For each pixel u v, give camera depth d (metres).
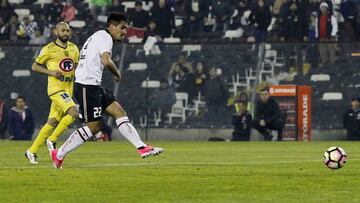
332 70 77.00
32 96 78.25
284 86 72.50
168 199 23.69
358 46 77.50
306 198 23.84
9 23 84.88
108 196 24.48
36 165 37.41
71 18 85.62
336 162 33.03
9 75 79.06
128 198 23.98
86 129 34.25
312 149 54.88
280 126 72.12
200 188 26.45
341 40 80.44
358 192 25.34
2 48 79.94
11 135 71.62
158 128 76.12
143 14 82.50
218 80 76.62
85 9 86.62
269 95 72.56
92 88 34.16
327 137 74.31
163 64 77.81
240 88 76.69
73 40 83.06
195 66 77.12
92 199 23.81
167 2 82.56
